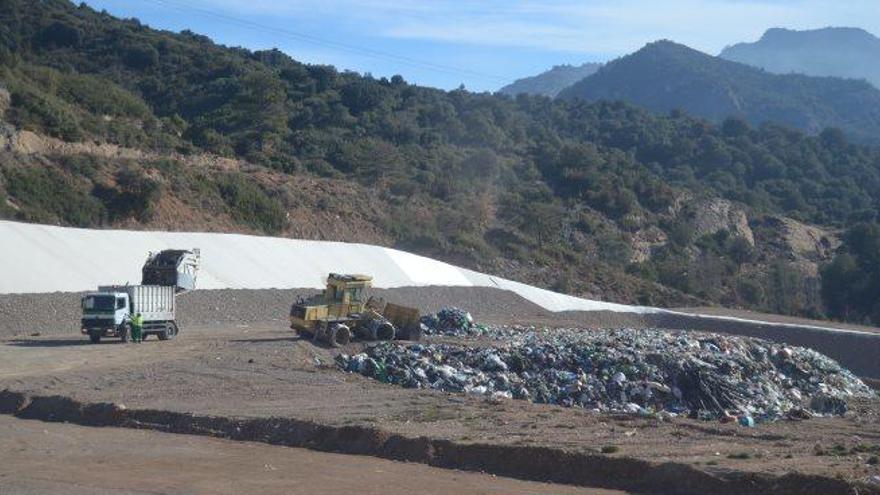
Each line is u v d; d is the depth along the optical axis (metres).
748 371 44.25
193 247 61.09
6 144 68.88
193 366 36.69
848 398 46.06
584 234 110.62
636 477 20.72
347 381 35.53
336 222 86.69
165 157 81.62
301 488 19.91
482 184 115.44
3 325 44.69
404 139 126.88
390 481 20.73
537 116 183.12
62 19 135.75
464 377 37.25
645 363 40.53
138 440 25.47
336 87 139.50
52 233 54.53
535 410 29.58
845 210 152.50
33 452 23.50
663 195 126.81
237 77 128.25
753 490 19.23
